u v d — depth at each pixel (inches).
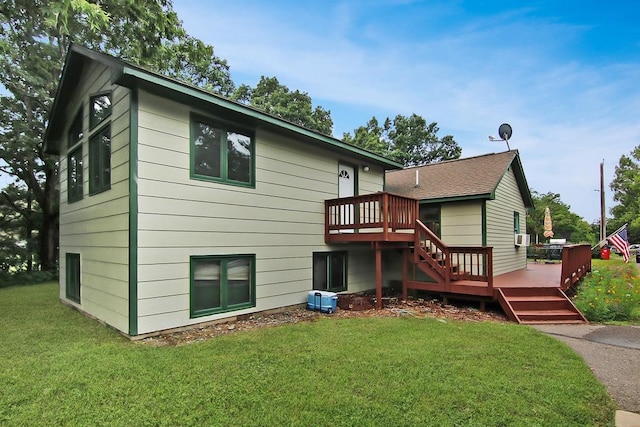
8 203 622.5
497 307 319.9
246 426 111.3
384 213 310.2
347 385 140.6
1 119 539.8
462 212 434.6
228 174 267.7
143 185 217.0
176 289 231.0
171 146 232.2
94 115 278.7
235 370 156.1
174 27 421.7
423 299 357.7
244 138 281.9
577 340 216.5
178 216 233.9
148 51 413.7
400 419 115.3
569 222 1568.7
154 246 221.0
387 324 246.8
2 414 118.8
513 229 527.5
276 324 253.6
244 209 276.4
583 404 127.1
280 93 927.7
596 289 324.5
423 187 491.5
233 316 263.6
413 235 354.6
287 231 312.2
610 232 1702.8
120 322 224.1
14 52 454.9
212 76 898.7
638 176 1307.8
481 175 463.5
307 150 337.4
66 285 346.9
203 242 247.1
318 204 347.9
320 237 348.5
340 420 114.7
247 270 279.6
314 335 215.2
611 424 114.4
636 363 173.6
